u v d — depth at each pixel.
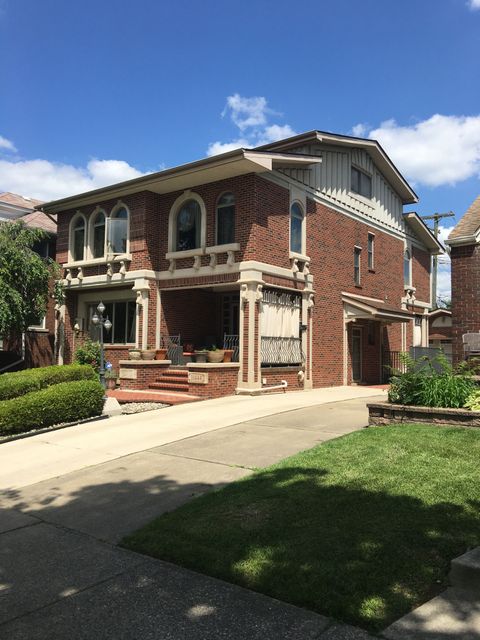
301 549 4.22
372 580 3.72
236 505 5.31
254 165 14.69
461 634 3.18
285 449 7.83
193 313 18.17
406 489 5.39
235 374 15.07
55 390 10.71
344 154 19.78
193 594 3.79
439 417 8.37
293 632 3.27
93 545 4.82
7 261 17.08
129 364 15.91
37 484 6.87
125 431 9.89
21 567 4.40
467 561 3.73
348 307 19.16
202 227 16.19
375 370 21.41
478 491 5.27
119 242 17.77
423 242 26.27
